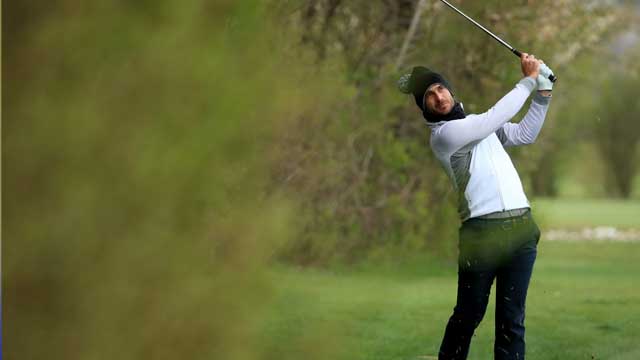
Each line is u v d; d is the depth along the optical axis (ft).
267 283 34.30
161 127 32.53
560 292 150.51
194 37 32.73
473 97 181.37
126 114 32.48
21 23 32.55
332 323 39.75
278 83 33.76
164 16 32.68
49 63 32.48
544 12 181.06
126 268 32.37
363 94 170.71
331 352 39.17
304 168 80.07
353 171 168.45
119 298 32.37
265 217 33.86
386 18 176.14
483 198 68.03
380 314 113.70
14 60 32.45
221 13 33.12
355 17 168.76
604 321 116.37
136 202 32.32
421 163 185.06
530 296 144.66
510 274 68.69
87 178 32.12
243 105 33.19
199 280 33.06
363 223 172.96
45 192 32.01
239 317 33.73
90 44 32.60
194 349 33.14
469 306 69.77
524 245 68.49
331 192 160.25
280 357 36.37
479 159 68.39
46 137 32.09
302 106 34.78
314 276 141.18
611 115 631.56
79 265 32.14
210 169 32.83
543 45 183.52
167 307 32.73
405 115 187.42
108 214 32.24
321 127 123.75
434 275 170.09
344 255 168.04
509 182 68.49
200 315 33.19
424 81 70.28
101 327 32.30
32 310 31.96
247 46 33.45
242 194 33.68
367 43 170.91
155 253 32.53
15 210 31.94
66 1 32.63
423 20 179.52
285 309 36.19
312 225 155.53
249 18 33.42
